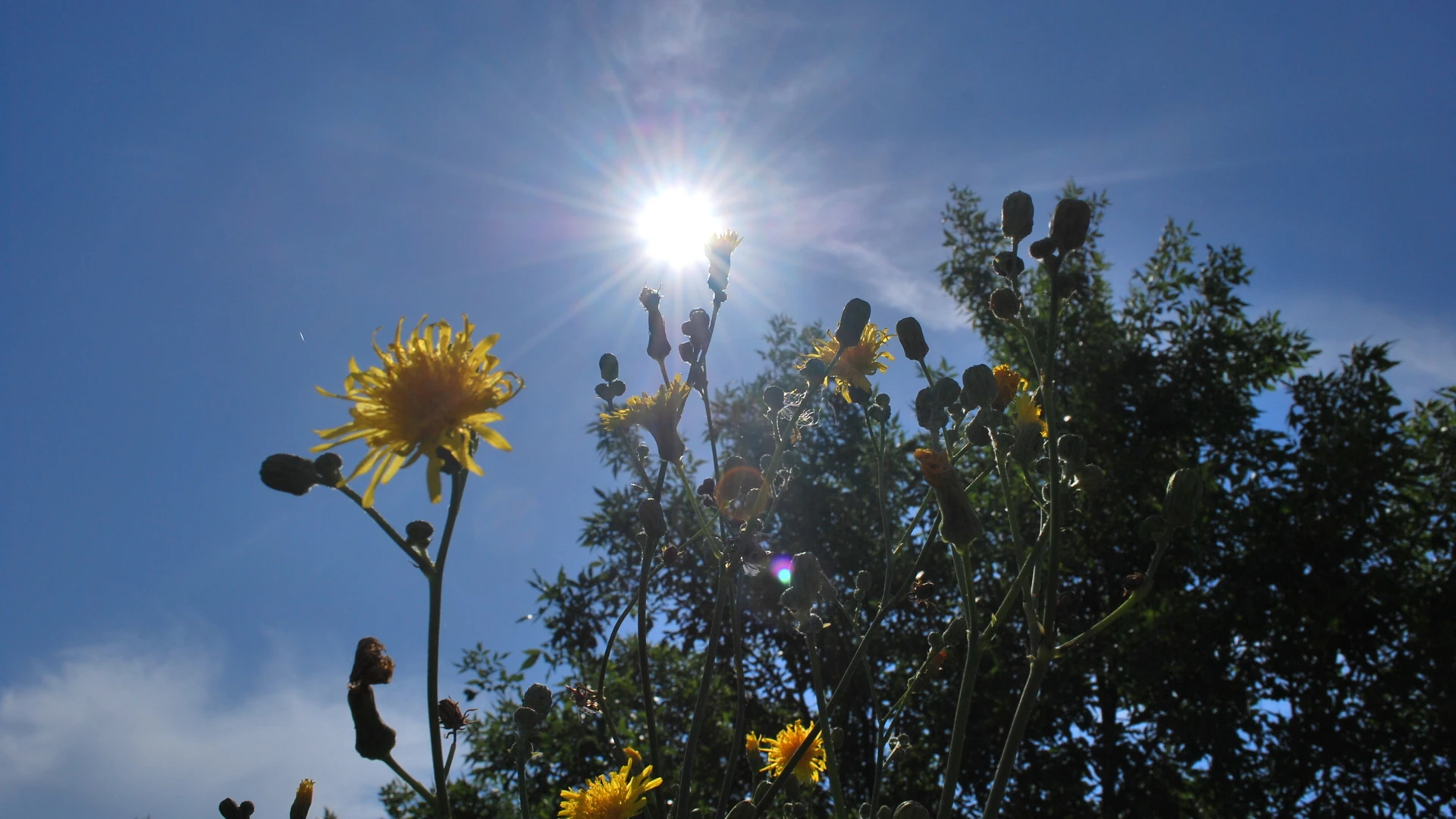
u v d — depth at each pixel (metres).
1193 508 2.08
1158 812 10.51
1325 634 11.21
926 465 2.34
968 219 15.45
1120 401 13.24
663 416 2.95
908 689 2.94
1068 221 2.23
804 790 3.56
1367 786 10.97
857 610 2.94
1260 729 11.25
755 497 2.74
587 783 3.19
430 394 2.01
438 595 1.85
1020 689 11.24
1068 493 2.36
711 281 3.14
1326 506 12.16
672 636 12.22
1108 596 11.83
